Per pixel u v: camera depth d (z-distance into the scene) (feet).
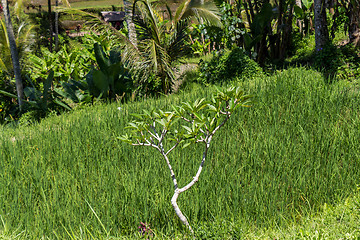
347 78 32.45
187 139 14.93
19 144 28.50
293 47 49.21
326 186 17.62
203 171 19.43
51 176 22.34
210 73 43.91
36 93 46.44
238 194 17.24
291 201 17.44
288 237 14.25
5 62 57.62
